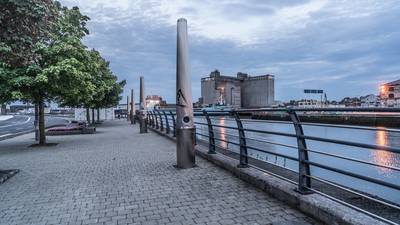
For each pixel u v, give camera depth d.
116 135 23.14
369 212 4.84
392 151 4.17
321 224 5.04
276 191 6.38
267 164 9.22
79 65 16.33
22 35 8.73
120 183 8.12
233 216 5.50
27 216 5.87
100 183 8.19
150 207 6.18
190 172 9.08
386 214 4.96
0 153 14.38
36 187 7.95
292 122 6.05
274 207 5.88
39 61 15.29
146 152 13.61
